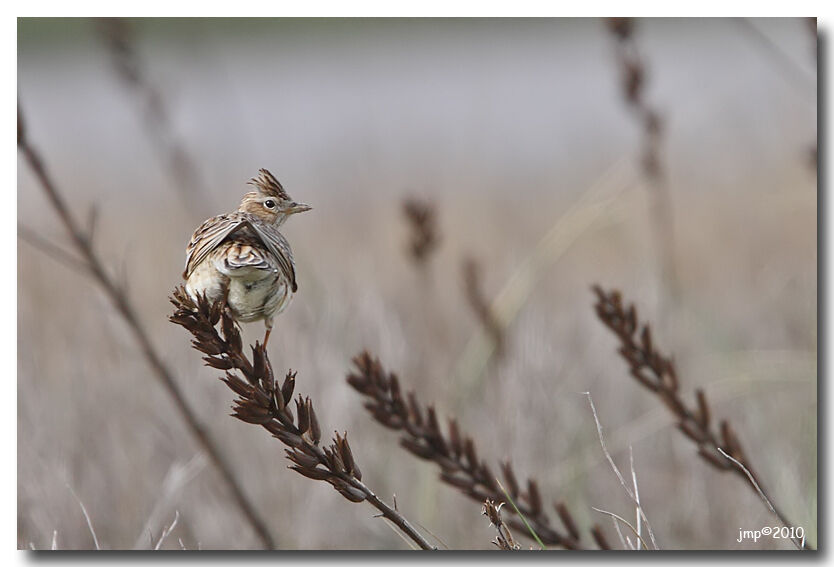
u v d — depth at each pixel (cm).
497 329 1141
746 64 2355
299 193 2105
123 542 934
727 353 1192
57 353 1157
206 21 2402
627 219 1698
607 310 722
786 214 1700
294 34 2917
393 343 1145
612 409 1102
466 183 2234
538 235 1811
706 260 1592
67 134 2506
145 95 1468
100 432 1034
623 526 941
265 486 993
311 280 1275
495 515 599
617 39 1350
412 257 1252
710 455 708
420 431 684
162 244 1548
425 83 3080
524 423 1016
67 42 2436
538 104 2873
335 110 2894
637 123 1369
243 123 2472
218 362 518
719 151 2086
